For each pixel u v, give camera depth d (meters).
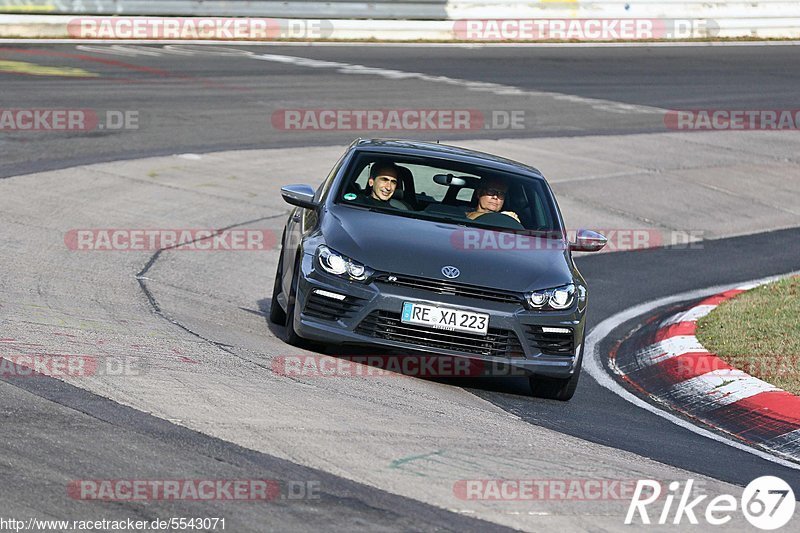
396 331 26.55
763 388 29.30
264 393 22.97
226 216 48.66
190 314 31.89
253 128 67.69
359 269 26.73
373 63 98.19
